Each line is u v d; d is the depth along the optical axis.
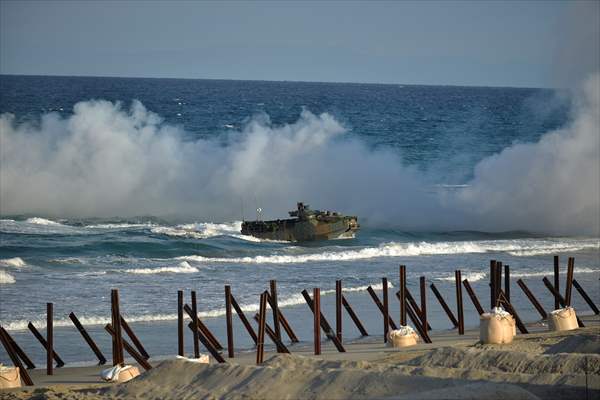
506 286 90.38
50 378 72.25
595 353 61.75
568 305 90.25
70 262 145.25
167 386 54.19
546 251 170.00
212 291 119.38
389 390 47.94
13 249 156.62
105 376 65.75
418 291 120.62
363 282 127.62
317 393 48.81
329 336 79.06
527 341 72.81
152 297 114.38
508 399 43.00
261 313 73.44
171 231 181.00
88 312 104.06
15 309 105.25
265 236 177.50
